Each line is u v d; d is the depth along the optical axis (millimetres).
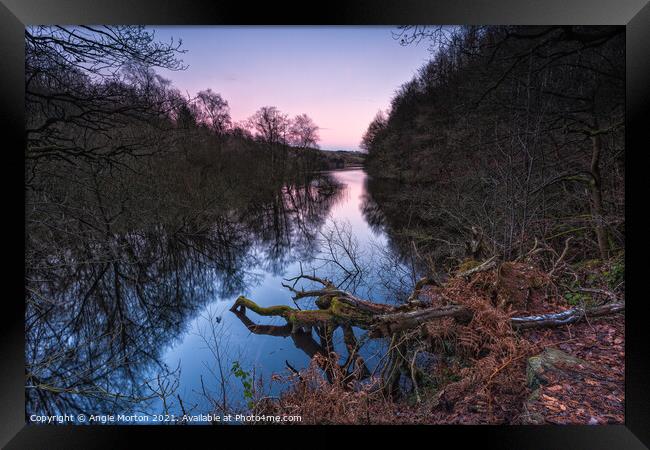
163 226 12758
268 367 5980
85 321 8281
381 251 10039
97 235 9172
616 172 6520
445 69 10203
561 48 7012
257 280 11570
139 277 10453
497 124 7922
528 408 3184
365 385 4535
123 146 8422
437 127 12000
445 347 4492
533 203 6406
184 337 7746
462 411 3561
